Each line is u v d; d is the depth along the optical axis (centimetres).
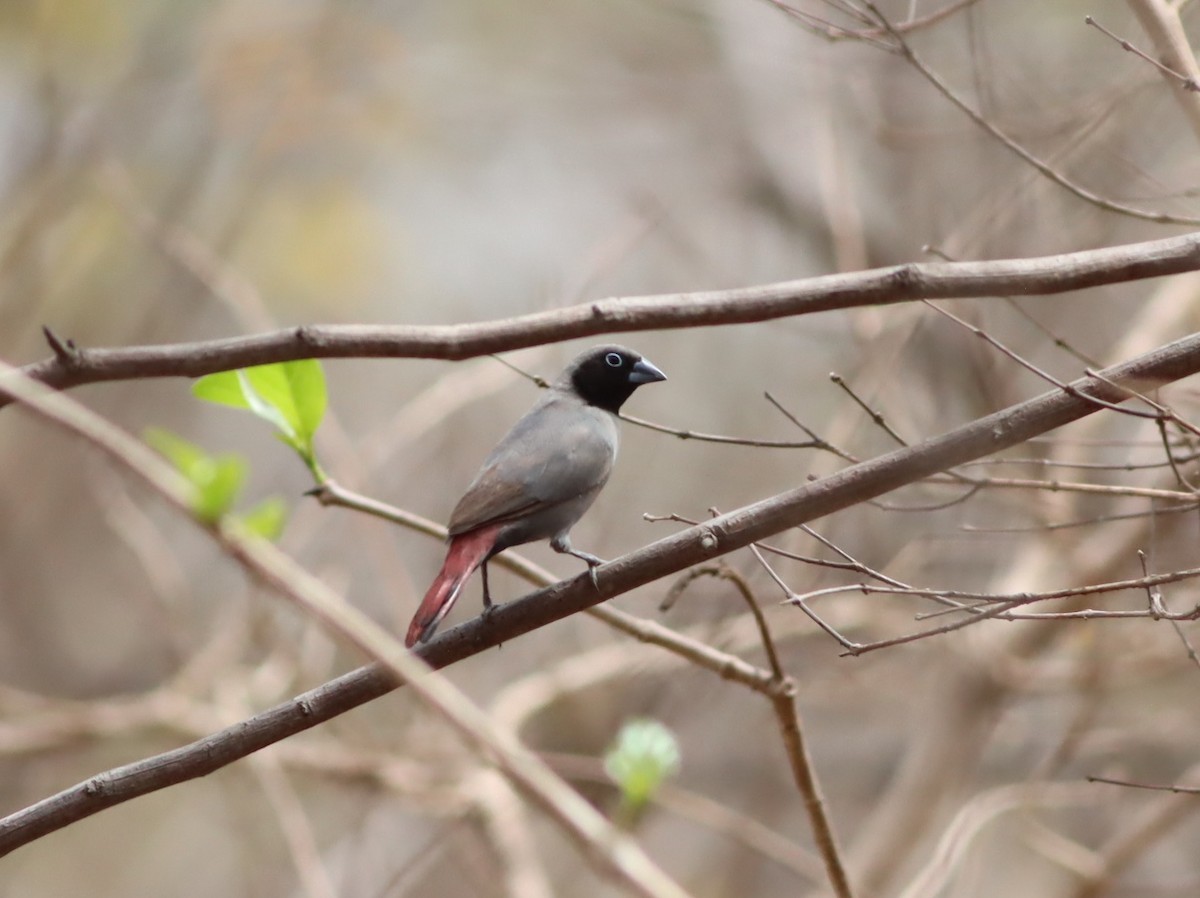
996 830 1598
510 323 653
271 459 1841
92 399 1778
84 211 1666
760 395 1748
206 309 1780
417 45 1905
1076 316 1391
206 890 1750
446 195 1988
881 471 613
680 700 1476
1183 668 1330
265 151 1753
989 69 1066
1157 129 1221
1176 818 1177
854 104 1591
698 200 1841
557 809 717
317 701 610
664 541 634
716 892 1630
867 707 1623
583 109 1917
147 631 1733
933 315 1296
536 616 642
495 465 780
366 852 1423
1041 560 1327
